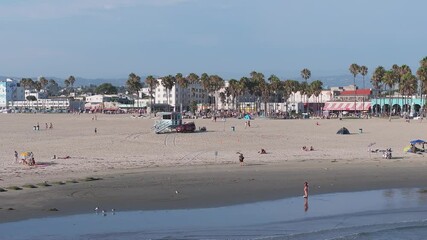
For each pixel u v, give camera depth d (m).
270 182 52.62
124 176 54.94
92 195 44.69
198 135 106.62
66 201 42.12
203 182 52.00
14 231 33.38
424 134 113.38
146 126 146.00
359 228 35.97
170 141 93.88
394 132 119.75
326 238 33.44
